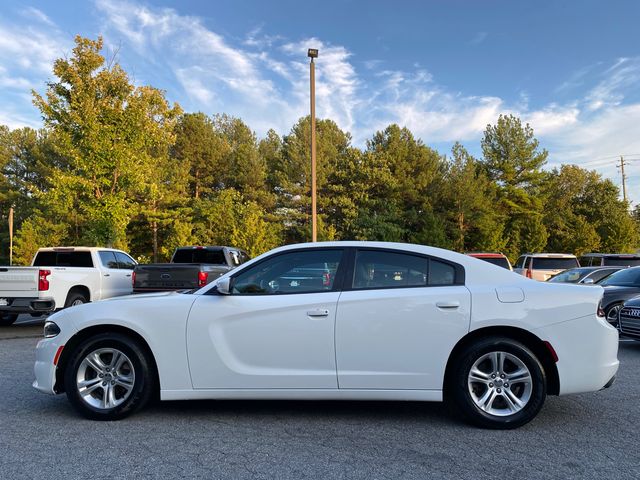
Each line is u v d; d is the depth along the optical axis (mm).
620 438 4215
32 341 9781
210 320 4574
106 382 4711
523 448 3988
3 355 8164
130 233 40844
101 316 4676
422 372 4406
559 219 49844
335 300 4516
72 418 4781
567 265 16578
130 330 4730
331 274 4699
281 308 4527
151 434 4324
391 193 43094
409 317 4422
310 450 3955
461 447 4012
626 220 43344
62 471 3574
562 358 4383
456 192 41438
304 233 41312
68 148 20141
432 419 4723
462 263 4664
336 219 43656
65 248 12945
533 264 16719
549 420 4691
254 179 44219
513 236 43438
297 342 4492
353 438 4223
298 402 5297
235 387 4531
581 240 43281
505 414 4387
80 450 3967
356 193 42500
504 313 4383
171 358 4582
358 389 4453
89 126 19672
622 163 62594
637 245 48188
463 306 4414
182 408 5074
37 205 44031
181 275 11062
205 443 4109
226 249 13469
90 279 12266
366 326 4441
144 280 11164
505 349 4379
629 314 8523
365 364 4441
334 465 3668
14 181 50531
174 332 4586
